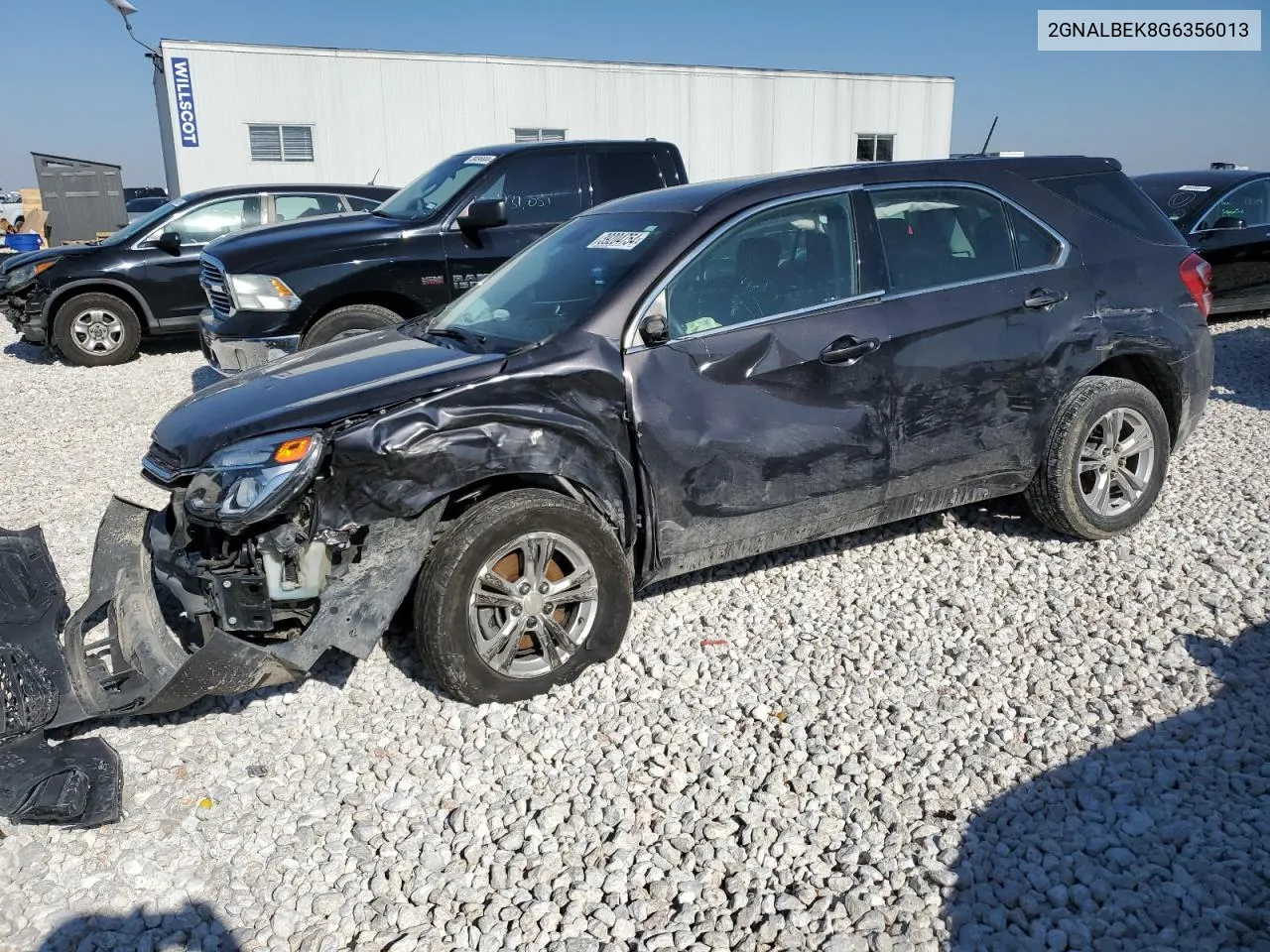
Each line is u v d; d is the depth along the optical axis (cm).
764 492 397
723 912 264
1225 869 268
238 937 262
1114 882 266
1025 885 268
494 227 796
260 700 373
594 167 831
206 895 277
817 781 315
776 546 417
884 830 292
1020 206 451
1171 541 480
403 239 770
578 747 339
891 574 461
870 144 2242
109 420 827
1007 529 503
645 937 256
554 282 413
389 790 321
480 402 345
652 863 284
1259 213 1064
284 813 310
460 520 348
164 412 856
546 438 353
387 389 345
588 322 372
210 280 798
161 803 315
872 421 411
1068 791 305
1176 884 264
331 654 401
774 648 400
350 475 329
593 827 300
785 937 254
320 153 1866
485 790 319
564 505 356
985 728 341
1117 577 444
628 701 365
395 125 1891
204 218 1107
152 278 1077
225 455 335
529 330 387
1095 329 454
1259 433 662
